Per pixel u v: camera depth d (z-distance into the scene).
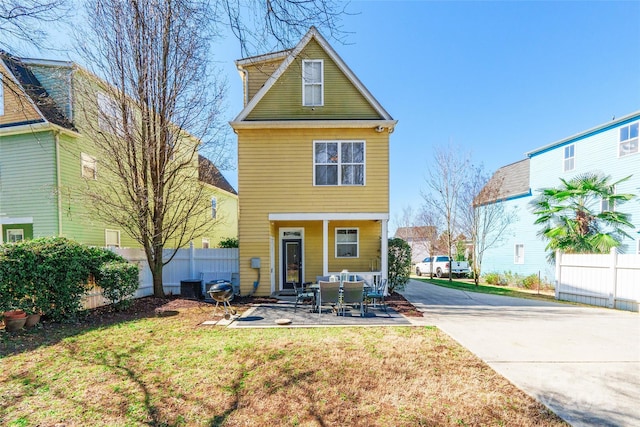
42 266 6.24
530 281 14.68
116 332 5.82
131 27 8.35
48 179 10.89
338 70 10.38
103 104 9.25
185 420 2.89
